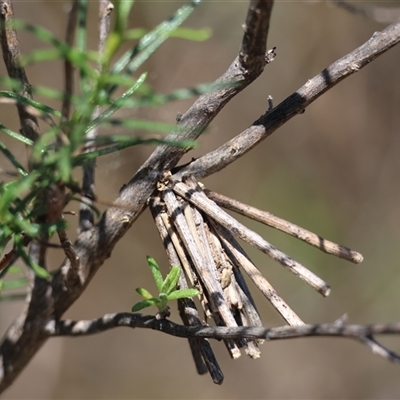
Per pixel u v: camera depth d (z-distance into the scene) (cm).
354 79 107
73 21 52
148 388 108
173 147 49
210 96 48
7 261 48
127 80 46
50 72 89
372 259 108
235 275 49
